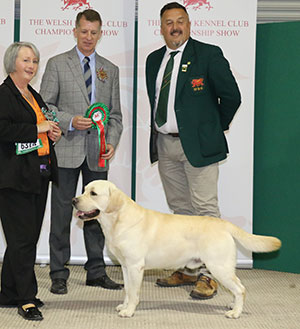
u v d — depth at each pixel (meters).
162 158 4.14
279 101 4.74
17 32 5.12
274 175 4.80
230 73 3.83
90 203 3.28
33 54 3.19
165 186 4.23
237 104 3.83
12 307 3.47
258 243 3.34
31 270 3.29
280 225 4.79
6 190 3.17
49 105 3.88
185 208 4.25
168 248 3.34
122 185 4.78
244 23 4.57
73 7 4.62
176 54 3.97
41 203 3.35
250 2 4.56
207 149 3.84
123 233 3.30
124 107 4.73
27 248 3.24
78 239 4.86
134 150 5.11
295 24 4.62
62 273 4.00
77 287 4.10
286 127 4.72
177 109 3.86
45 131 3.20
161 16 4.00
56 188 3.95
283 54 4.70
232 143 4.66
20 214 3.20
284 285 4.29
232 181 4.69
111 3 4.66
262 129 4.83
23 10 4.61
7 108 3.07
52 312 3.42
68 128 3.81
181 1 4.58
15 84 3.21
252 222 4.75
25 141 3.11
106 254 4.95
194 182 3.96
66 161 3.90
